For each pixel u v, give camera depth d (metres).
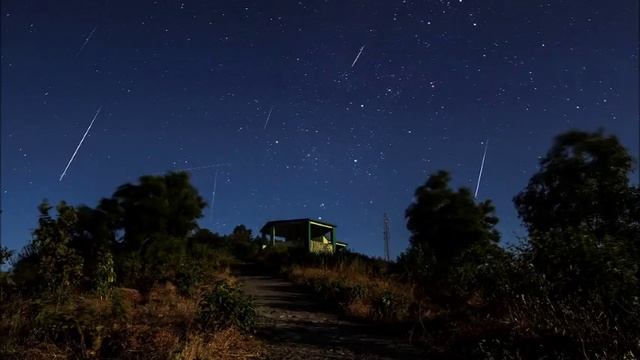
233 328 8.64
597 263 8.11
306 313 12.86
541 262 9.05
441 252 22.80
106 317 7.85
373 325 10.98
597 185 11.29
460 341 8.32
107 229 19.86
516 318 8.09
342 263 21.48
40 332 7.06
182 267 15.65
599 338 6.61
